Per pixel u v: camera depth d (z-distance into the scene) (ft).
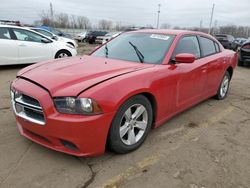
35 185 8.59
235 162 10.50
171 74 11.87
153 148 11.19
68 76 9.80
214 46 17.04
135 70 10.76
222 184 9.09
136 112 10.52
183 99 13.39
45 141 9.61
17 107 9.99
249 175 9.69
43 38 28.76
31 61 27.99
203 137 12.55
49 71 10.57
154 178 9.21
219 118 15.19
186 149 11.28
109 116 9.07
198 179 9.28
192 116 15.20
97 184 8.79
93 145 9.08
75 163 9.80
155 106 11.37
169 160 10.36
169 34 13.69
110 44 14.61
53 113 8.81
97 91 8.86
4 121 13.16
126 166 9.81
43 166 9.56
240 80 27.25
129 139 10.46
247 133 13.35
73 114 8.68
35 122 9.24
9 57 26.48
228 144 12.00
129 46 13.48
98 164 9.83
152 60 12.25
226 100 19.01
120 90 9.37
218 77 17.19
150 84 10.61
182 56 11.78
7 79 22.89
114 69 10.76
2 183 8.60
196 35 15.12
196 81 14.14
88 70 10.55
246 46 36.83
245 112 16.55
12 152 10.34
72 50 31.22
